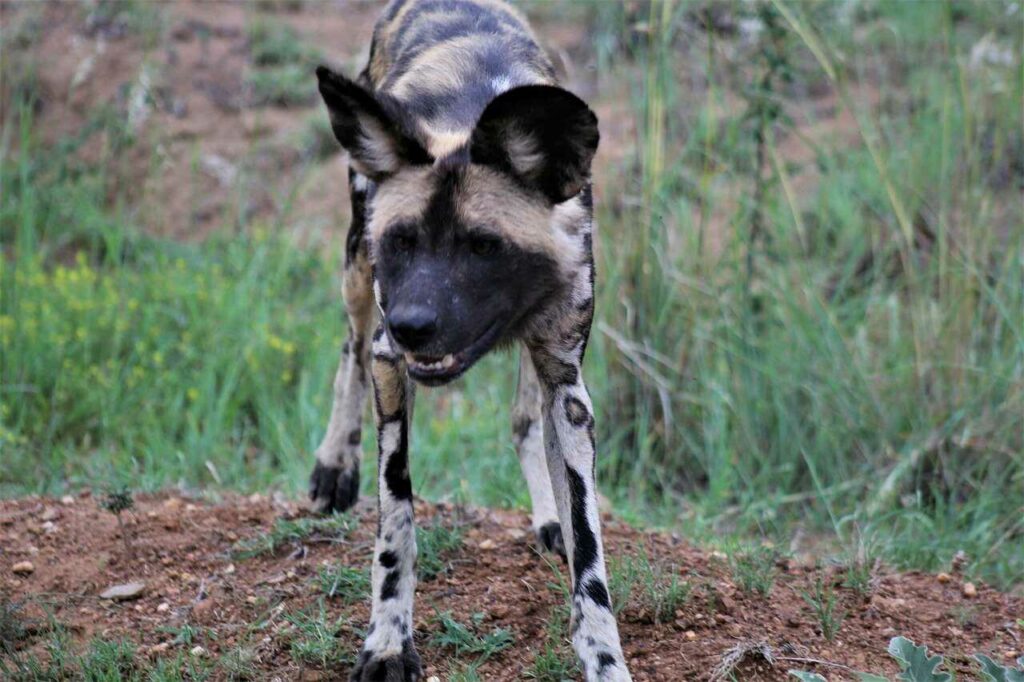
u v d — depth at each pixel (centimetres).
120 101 1200
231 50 1302
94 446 852
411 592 479
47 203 1112
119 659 499
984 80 931
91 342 918
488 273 454
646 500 796
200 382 887
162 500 662
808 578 562
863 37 1166
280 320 982
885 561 618
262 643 504
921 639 513
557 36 1283
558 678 470
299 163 1202
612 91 1124
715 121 938
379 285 477
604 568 466
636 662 482
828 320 821
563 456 480
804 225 987
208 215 1141
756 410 813
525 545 574
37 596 549
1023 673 441
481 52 541
